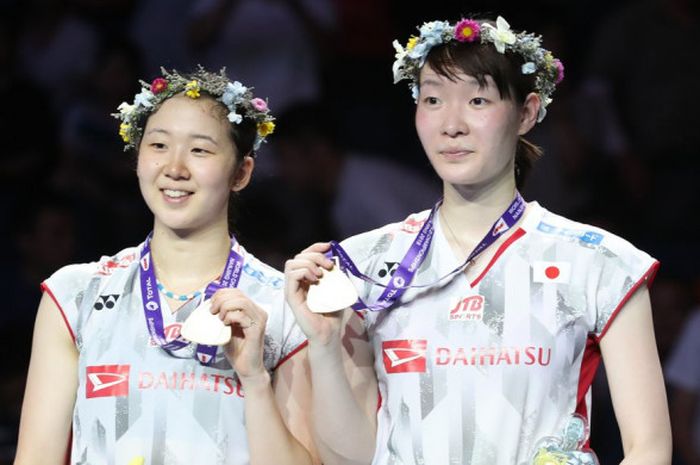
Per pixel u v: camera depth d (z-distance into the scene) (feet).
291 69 77.15
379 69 78.59
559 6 78.95
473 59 36.78
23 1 78.07
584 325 37.14
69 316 39.27
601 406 65.16
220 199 39.29
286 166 69.77
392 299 37.91
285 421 39.45
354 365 38.55
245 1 77.25
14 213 70.33
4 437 58.39
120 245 72.18
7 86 74.43
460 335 37.22
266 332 39.34
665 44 76.89
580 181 74.84
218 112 39.14
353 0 78.69
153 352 38.73
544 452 36.06
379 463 37.78
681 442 66.18
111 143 74.84
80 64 76.89
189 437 38.32
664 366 67.21
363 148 76.28
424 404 37.11
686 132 76.18
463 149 37.04
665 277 71.15
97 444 38.45
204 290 39.37
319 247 37.73
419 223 39.22
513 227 38.17
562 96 76.54
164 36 78.89
